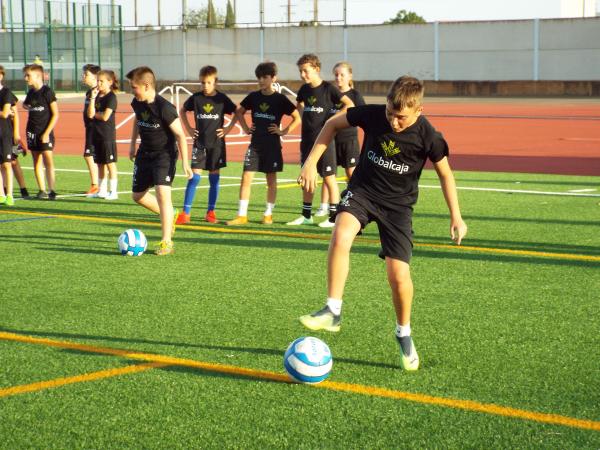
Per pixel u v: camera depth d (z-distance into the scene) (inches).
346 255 187.3
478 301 249.3
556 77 2042.3
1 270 290.4
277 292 260.2
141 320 227.9
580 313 236.4
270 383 179.8
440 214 416.8
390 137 183.8
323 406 166.9
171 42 2486.5
